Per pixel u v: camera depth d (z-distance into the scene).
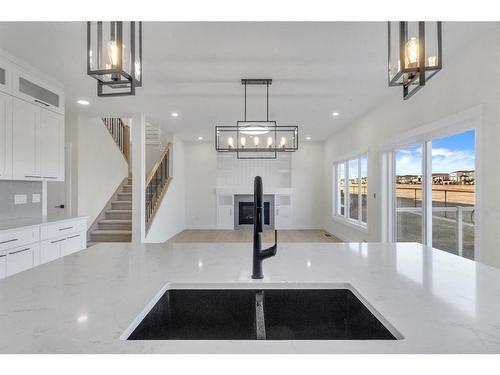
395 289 1.10
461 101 2.96
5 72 3.08
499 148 2.52
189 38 2.73
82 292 1.07
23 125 3.33
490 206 2.61
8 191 3.54
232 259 1.56
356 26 2.53
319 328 1.19
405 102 4.11
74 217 3.82
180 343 0.71
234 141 8.73
